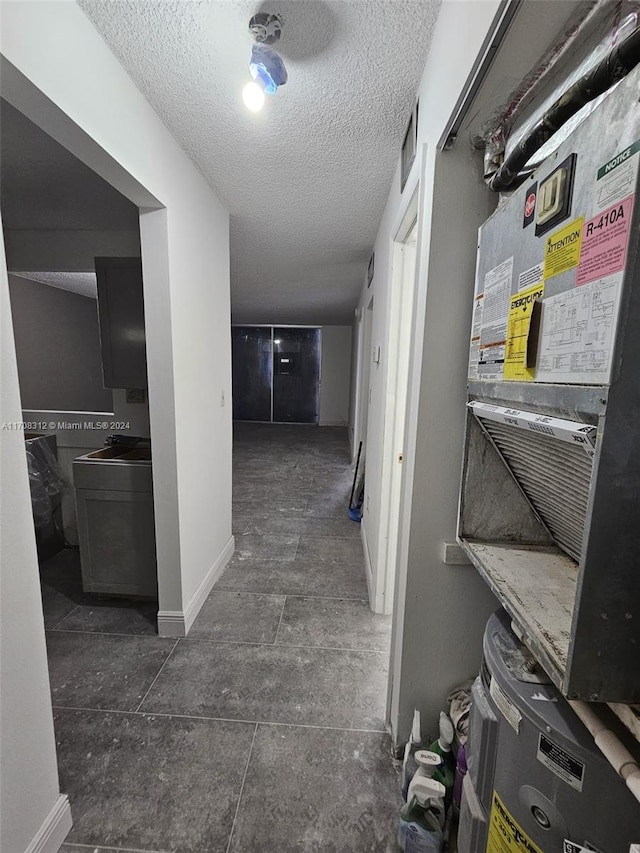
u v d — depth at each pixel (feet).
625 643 1.72
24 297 10.72
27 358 10.85
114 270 7.21
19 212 7.29
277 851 3.54
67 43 3.39
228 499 8.95
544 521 3.11
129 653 6.04
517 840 2.37
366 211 7.68
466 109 2.83
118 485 6.90
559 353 1.91
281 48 3.77
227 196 7.24
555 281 1.94
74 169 5.83
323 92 4.39
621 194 1.48
